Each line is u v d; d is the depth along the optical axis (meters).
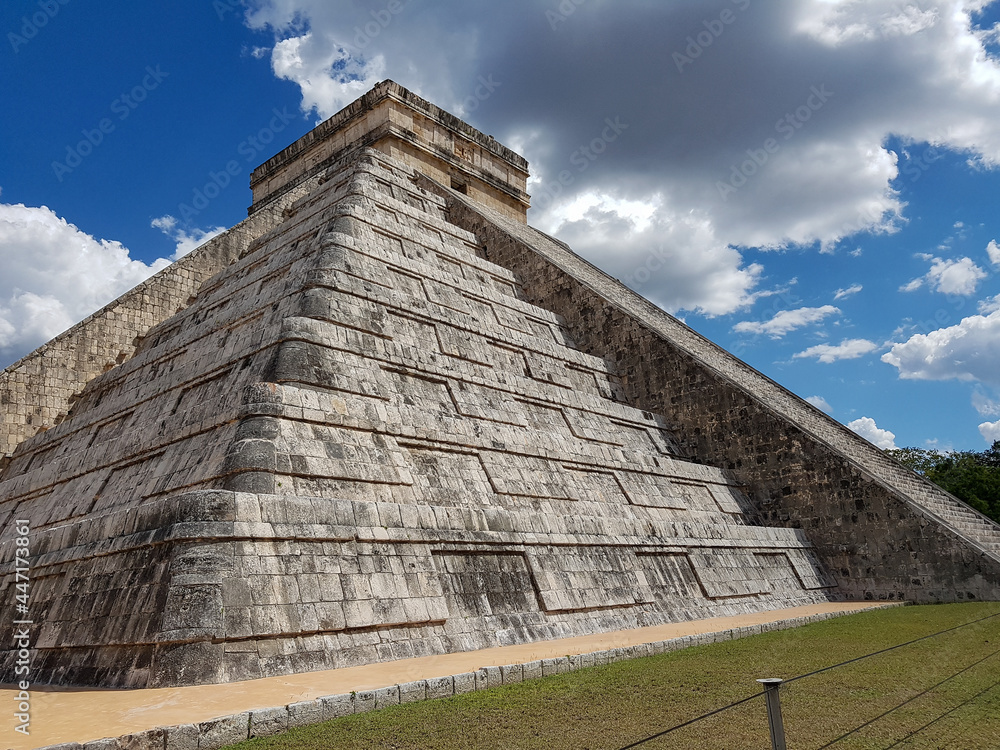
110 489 14.51
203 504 9.37
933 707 6.86
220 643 8.41
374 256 18.91
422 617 10.35
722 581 16.25
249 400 12.19
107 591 9.53
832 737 5.90
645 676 8.18
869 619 14.10
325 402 12.98
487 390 17.67
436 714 6.66
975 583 17.42
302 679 8.23
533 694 7.36
